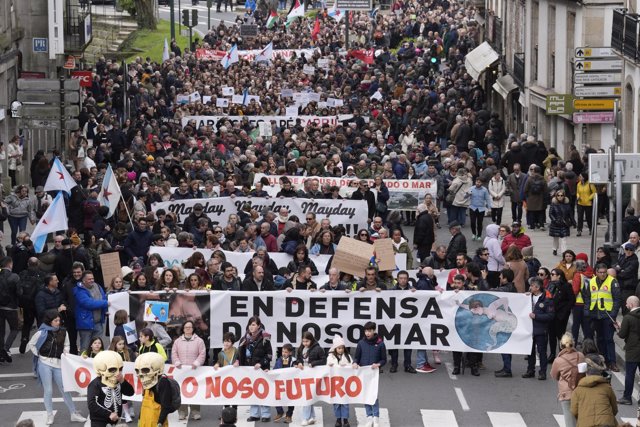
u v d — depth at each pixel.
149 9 120.81
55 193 45.44
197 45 109.06
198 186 46.03
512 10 78.19
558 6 63.97
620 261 34.97
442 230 50.66
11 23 64.00
